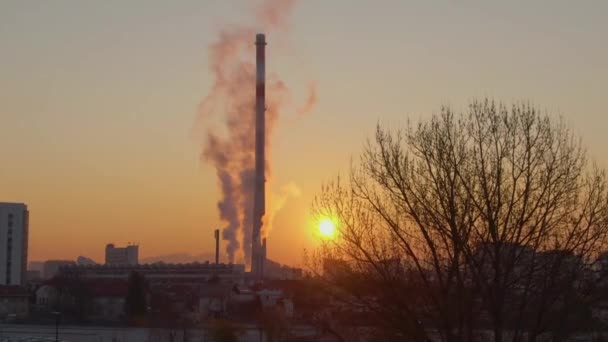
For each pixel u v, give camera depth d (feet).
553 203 104.63
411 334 104.88
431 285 105.09
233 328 417.08
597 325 104.47
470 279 104.27
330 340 124.16
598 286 101.45
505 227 103.09
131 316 627.05
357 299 108.27
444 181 105.50
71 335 510.17
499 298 100.58
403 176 107.86
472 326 103.14
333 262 109.50
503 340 106.42
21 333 522.06
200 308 636.89
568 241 103.09
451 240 104.32
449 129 107.86
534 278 102.89
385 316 106.11
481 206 104.22
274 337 278.87
